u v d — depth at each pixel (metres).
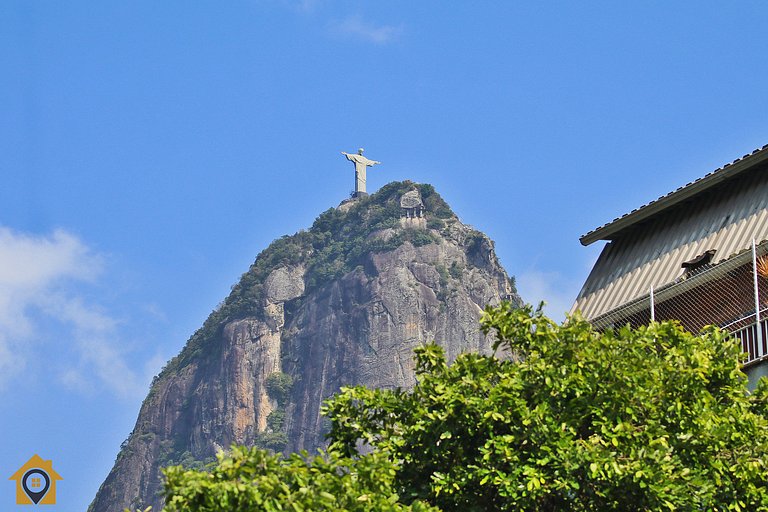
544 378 31.67
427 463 31.45
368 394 33.44
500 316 34.12
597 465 29.59
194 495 26.08
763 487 31.41
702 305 41.12
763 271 38.56
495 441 30.27
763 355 37.06
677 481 29.98
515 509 29.97
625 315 44.41
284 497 26.41
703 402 32.22
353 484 27.86
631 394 31.66
